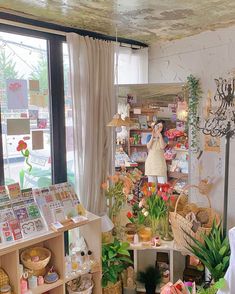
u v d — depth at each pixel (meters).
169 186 2.54
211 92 2.48
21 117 2.18
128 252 2.34
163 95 2.62
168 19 2.12
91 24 2.25
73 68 2.27
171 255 2.44
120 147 2.63
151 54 2.88
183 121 2.60
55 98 2.34
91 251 2.25
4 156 2.10
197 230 2.21
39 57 2.25
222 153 2.44
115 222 2.53
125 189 2.37
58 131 2.38
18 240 1.79
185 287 1.56
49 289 1.95
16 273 1.80
